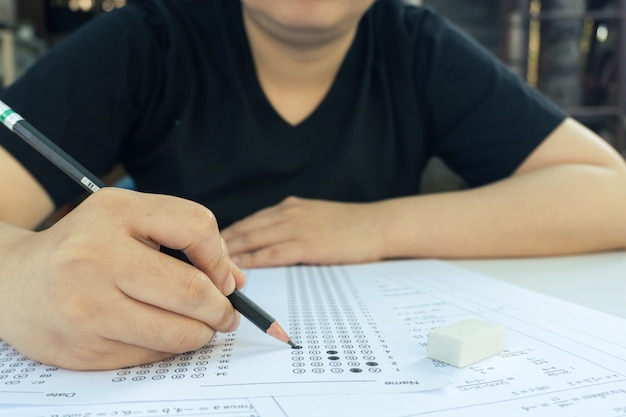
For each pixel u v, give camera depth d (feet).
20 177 2.13
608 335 1.28
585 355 1.15
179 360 1.13
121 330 1.07
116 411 0.90
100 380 1.04
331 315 1.45
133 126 2.70
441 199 2.43
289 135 2.76
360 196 2.90
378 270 2.05
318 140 2.80
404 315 1.44
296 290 1.74
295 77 2.76
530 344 1.22
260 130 2.73
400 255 2.26
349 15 2.44
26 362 1.14
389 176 3.00
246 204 2.74
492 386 1.00
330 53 2.71
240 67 2.74
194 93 2.72
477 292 1.68
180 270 1.11
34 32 8.88
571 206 2.35
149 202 1.16
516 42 6.79
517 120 2.82
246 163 2.71
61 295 1.07
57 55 2.50
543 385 1.00
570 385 1.00
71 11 8.98
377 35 3.07
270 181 2.77
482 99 2.90
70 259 1.08
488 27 6.91
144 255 1.10
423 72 3.00
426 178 3.59
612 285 1.84
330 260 2.17
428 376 1.04
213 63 2.77
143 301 1.09
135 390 0.98
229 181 2.72
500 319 1.40
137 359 1.10
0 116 1.44
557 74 6.76
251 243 2.21
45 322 1.09
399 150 3.05
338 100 2.84
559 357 1.14
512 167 2.81
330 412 0.89
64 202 2.29
